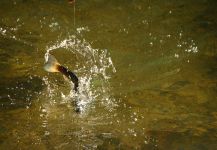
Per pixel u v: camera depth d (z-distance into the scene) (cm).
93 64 514
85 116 429
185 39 563
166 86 477
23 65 502
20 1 640
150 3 647
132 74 498
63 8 628
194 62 520
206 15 623
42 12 615
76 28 581
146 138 396
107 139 395
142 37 565
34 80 479
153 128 411
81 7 632
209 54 536
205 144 388
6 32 564
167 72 501
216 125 416
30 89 465
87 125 415
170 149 381
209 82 482
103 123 420
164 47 546
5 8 620
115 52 536
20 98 450
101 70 504
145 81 486
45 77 486
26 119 420
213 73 499
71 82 480
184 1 657
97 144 388
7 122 412
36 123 415
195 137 398
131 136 399
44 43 548
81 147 383
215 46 551
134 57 527
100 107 443
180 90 469
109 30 579
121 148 383
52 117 425
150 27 588
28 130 404
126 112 435
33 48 536
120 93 466
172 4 648
